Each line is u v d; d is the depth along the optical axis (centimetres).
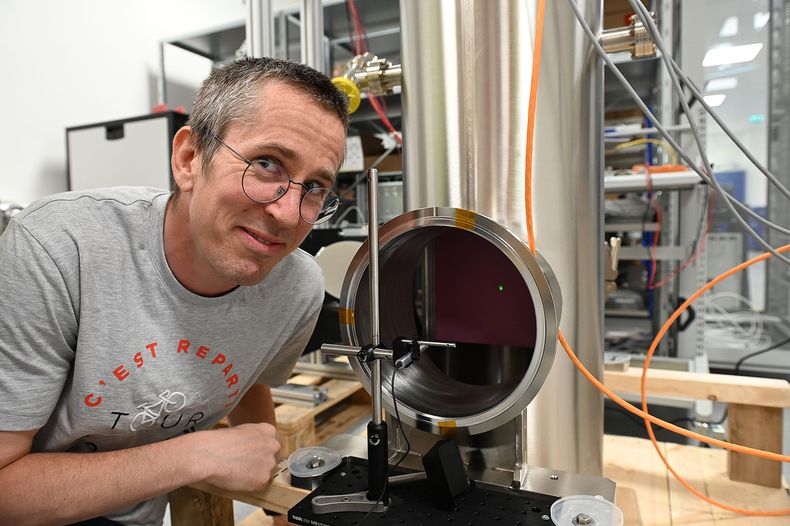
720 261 315
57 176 259
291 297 90
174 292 76
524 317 79
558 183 73
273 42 190
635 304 287
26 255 68
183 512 79
